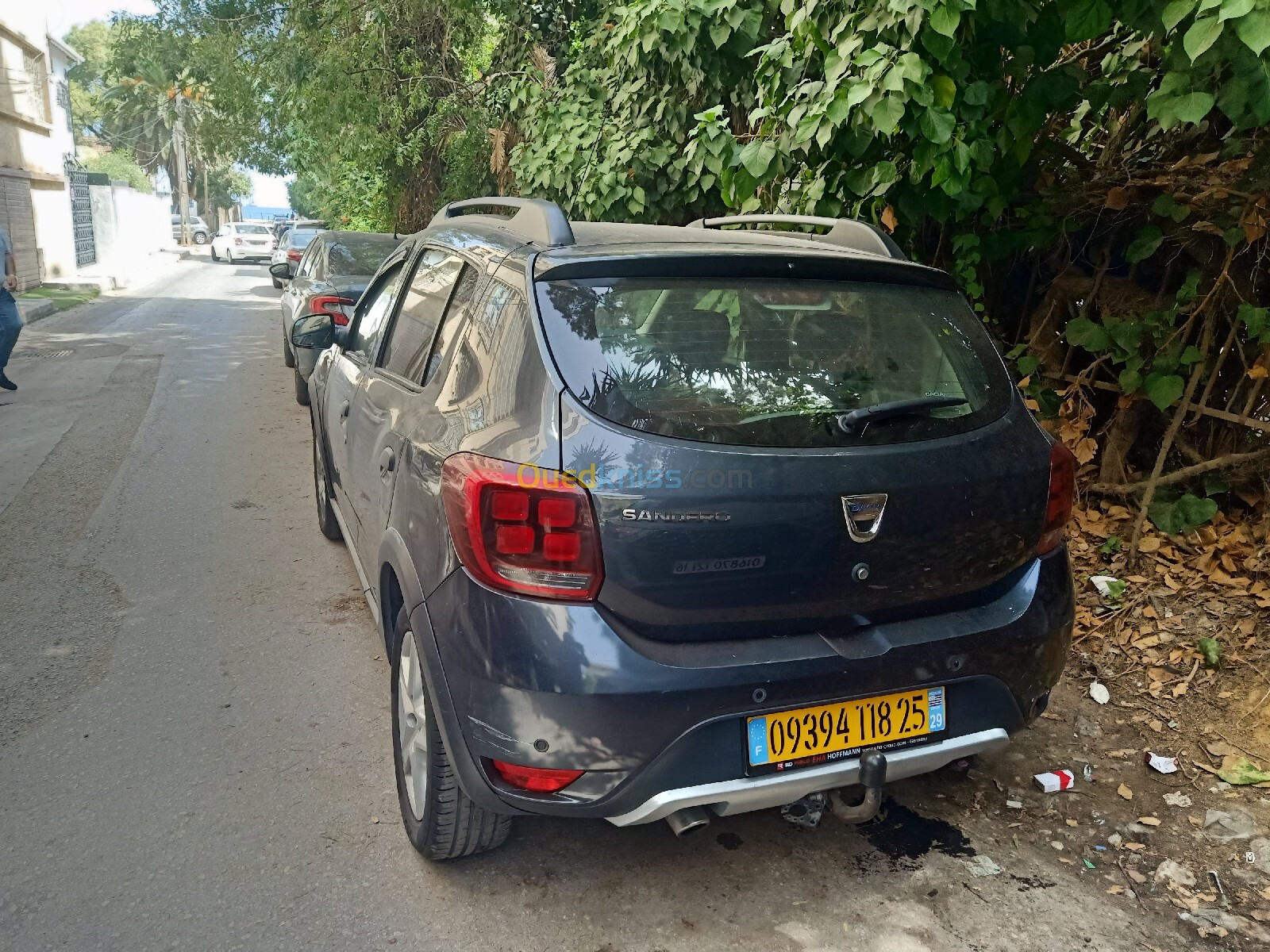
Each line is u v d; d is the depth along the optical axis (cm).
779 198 512
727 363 240
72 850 285
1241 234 402
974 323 283
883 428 244
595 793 228
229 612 457
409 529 270
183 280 2723
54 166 2655
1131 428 478
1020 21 385
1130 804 311
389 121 1205
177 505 616
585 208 738
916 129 409
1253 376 417
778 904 266
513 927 257
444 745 246
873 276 271
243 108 1498
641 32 627
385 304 421
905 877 278
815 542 231
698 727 226
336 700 377
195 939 251
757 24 588
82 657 409
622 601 223
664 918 261
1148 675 376
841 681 236
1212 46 334
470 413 257
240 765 331
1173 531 441
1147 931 257
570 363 234
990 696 257
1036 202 475
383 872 278
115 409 907
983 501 250
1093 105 435
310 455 745
